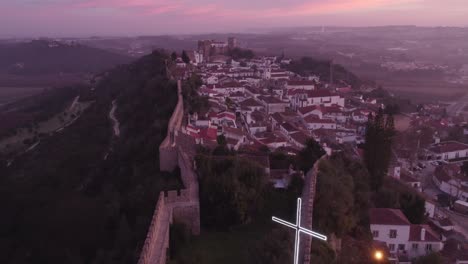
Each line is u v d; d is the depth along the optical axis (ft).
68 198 219.82
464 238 209.56
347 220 146.00
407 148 366.43
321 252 113.09
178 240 121.19
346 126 367.86
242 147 251.80
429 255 169.37
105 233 156.66
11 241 185.68
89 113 456.45
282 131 333.21
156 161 197.26
